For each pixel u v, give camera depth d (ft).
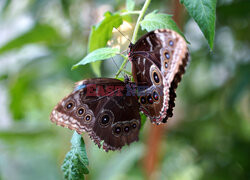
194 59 2.35
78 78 2.07
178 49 1.45
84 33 2.38
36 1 2.47
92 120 1.57
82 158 1.53
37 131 2.50
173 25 1.53
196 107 2.54
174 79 1.51
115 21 1.65
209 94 2.41
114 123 1.60
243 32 2.27
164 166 2.53
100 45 1.67
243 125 2.48
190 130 2.54
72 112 1.55
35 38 2.42
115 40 1.67
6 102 2.67
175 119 2.56
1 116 2.83
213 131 2.50
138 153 2.30
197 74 2.49
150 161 2.23
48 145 2.73
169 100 1.53
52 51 2.50
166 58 1.49
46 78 2.46
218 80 2.44
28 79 2.53
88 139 2.17
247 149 2.35
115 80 1.58
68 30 2.46
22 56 2.59
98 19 2.32
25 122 2.76
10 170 2.33
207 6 1.46
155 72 1.54
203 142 2.52
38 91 2.62
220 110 2.45
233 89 2.23
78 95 1.56
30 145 2.52
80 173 1.53
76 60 2.31
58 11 2.55
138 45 1.54
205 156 2.48
